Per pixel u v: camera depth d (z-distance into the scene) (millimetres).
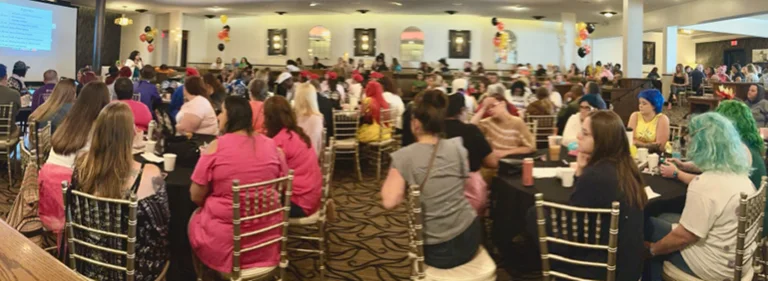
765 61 17469
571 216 1925
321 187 2854
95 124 1964
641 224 1910
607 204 1875
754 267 2018
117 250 1855
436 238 2041
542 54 17422
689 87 13656
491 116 3574
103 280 1928
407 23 16891
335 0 13414
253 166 2178
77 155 2254
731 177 1938
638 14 11781
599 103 3855
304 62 17172
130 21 14375
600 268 1892
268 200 2209
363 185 5266
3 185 4770
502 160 2891
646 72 19031
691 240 1974
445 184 2043
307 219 2799
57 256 2498
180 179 2562
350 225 3922
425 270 2041
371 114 5457
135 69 11547
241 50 17750
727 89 7953
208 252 2146
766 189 2025
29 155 2469
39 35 11992
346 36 17031
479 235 2166
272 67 17391
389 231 3783
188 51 17312
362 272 3008
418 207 1966
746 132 2449
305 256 3227
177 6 14992
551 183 2648
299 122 3879
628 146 1960
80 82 6395
